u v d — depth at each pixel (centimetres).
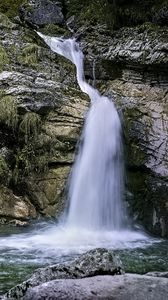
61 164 924
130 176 964
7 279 572
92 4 1187
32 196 909
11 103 880
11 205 886
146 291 425
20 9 1176
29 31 1032
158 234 913
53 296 420
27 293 436
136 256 724
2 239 798
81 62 1094
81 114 941
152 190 937
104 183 941
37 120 897
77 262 477
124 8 1112
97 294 417
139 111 984
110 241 839
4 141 911
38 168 912
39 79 936
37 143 908
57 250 737
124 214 941
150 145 959
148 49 1002
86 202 923
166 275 507
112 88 1031
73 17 1188
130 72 1038
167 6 1037
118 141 963
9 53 960
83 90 1026
